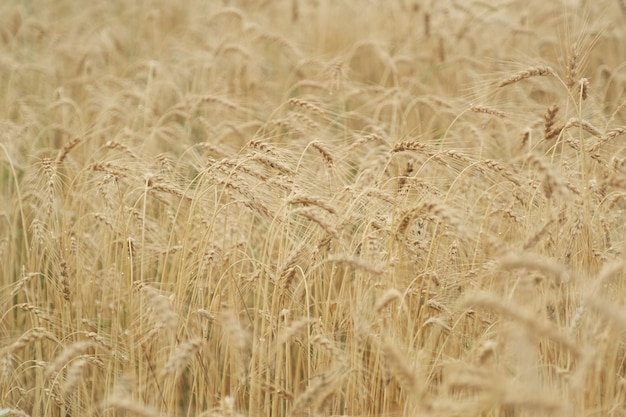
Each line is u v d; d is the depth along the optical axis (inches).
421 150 237.9
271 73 488.7
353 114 362.3
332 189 249.3
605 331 183.2
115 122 402.6
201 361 223.0
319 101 376.8
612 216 242.2
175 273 250.7
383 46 442.0
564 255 209.6
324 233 223.3
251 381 209.3
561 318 209.3
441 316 215.6
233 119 392.2
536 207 237.1
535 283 195.9
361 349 203.9
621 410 191.8
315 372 220.4
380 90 380.2
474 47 447.5
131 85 434.9
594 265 218.4
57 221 261.6
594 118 302.8
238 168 234.5
